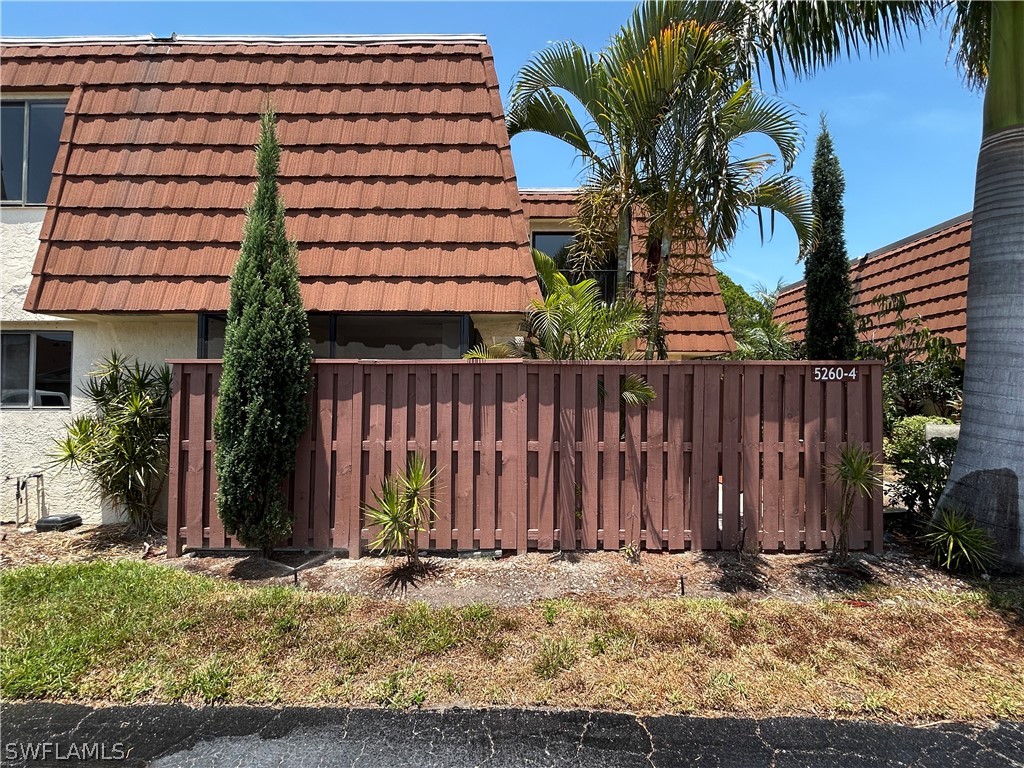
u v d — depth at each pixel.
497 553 5.27
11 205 6.99
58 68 6.98
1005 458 4.95
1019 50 5.02
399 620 3.97
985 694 3.18
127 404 5.97
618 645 3.66
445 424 5.32
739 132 6.35
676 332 9.47
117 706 3.12
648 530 5.32
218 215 6.34
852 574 4.84
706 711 3.05
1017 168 5.03
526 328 6.33
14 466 6.77
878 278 15.45
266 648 3.62
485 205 6.44
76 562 5.26
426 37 7.33
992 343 5.10
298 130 6.74
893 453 6.31
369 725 2.96
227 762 2.70
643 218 6.57
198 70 7.01
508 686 3.25
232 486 4.95
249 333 5.02
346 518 5.31
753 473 5.30
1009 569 4.83
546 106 7.40
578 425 5.35
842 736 2.87
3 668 3.35
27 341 6.95
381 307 5.98
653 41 5.69
